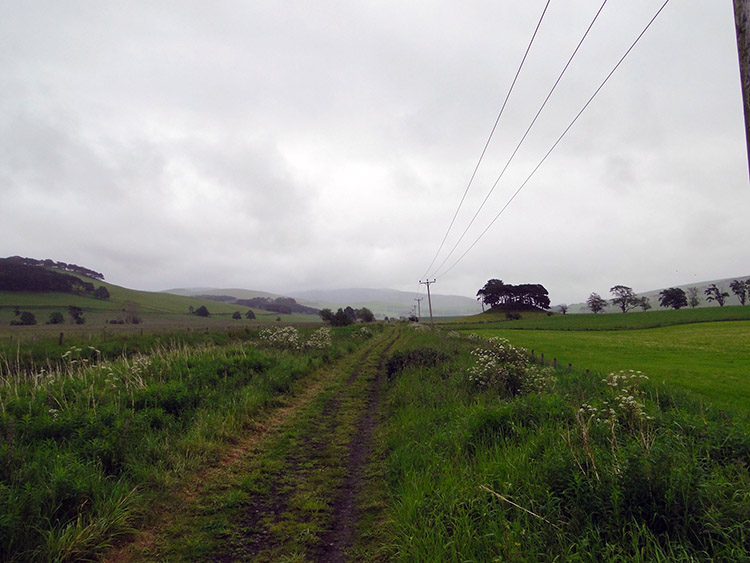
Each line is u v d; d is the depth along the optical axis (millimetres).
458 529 3961
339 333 35344
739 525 3375
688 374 21156
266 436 8086
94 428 6262
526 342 42969
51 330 37125
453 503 4414
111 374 9773
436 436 6828
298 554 4168
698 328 57562
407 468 5918
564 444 5215
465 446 6324
